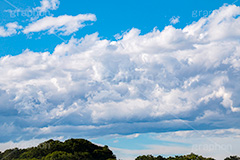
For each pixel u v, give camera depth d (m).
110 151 125.88
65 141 123.31
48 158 99.25
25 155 108.38
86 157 107.69
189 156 128.88
